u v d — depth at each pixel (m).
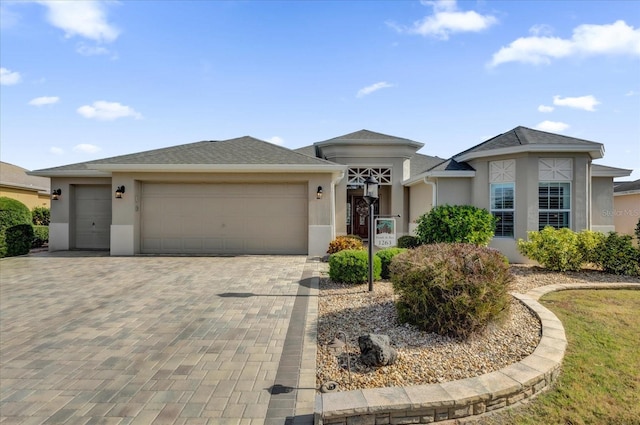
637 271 9.08
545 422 3.32
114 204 12.73
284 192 13.01
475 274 4.87
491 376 3.72
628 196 18.44
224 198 13.01
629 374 4.12
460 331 4.73
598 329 5.42
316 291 7.70
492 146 12.73
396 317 5.69
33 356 4.65
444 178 13.38
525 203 11.63
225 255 12.66
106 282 8.68
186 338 5.21
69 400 3.62
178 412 3.40
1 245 12.49
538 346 4.52
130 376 4.11
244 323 5.81
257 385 3.88
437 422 3.28
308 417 3.32
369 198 7.52
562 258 9.47
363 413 3.20
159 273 9.66
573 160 11.67
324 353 4.63
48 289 8.05
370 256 7.56
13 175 21.22
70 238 14.66
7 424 3.23
